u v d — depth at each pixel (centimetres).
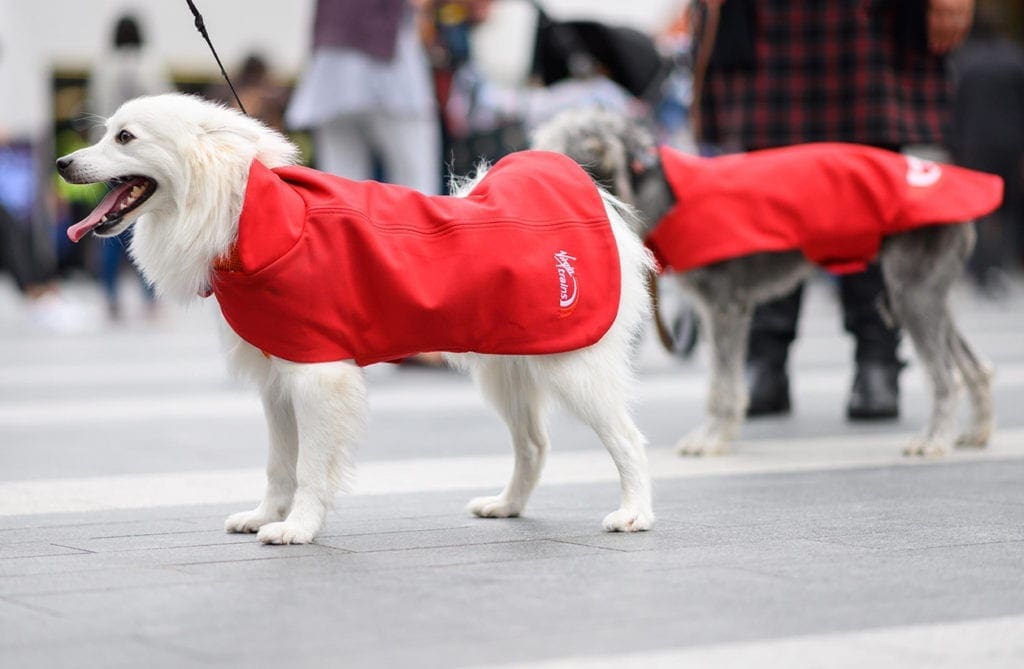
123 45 2564
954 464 1091
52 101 3388
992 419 1205
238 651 554
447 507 905
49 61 3294
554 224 809
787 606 623
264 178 761
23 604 632
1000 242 3134
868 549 752
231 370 808
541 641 566
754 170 1167
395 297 767
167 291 784
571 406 817
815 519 846
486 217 796
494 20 1900
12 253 2639
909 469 1064
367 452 1163
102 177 755
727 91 1366
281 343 760
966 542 771
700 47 1382
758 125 1337
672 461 1119
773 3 1332
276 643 566
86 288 3838
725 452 1160
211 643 566
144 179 772
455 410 1456
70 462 1107
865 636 573
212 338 2431
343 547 766
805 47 1328
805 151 1185
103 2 3322
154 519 859
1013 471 1052
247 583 673
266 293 750
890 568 703
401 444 1209
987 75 3055
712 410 1169
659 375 1827
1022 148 3083
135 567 712
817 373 1822
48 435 1264
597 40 1781
